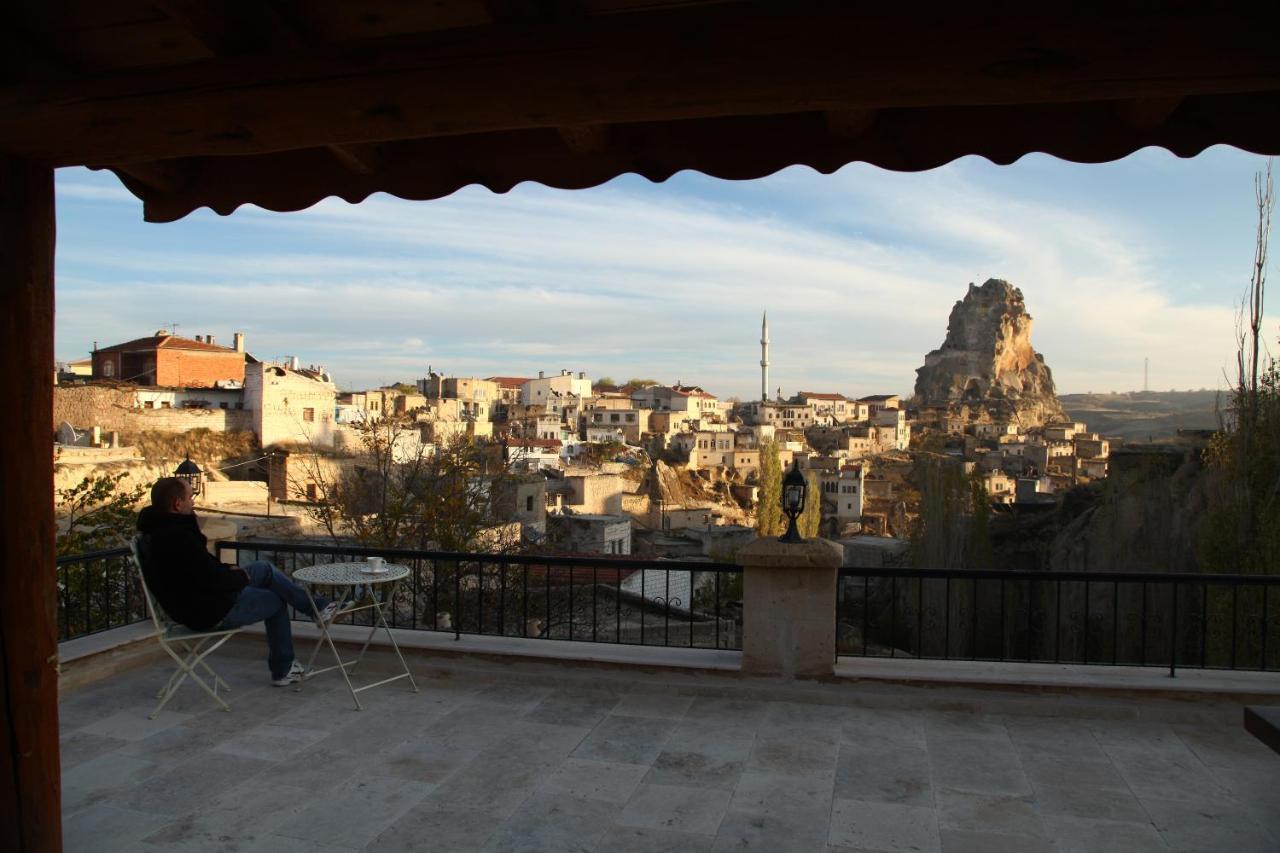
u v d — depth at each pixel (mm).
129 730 5055
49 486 3158
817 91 2436
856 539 47188
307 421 55719
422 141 4000
